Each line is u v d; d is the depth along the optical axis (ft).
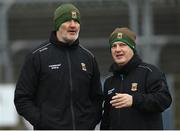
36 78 42.39
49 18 113.80
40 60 42.29
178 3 107.96
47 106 42.06
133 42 43.93
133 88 43.14
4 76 101.30
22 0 99.19
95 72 43.65
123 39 43.65
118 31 43.98
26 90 42.39
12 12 112.27
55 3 103.40
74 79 42.37
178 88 104.68
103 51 110.73
